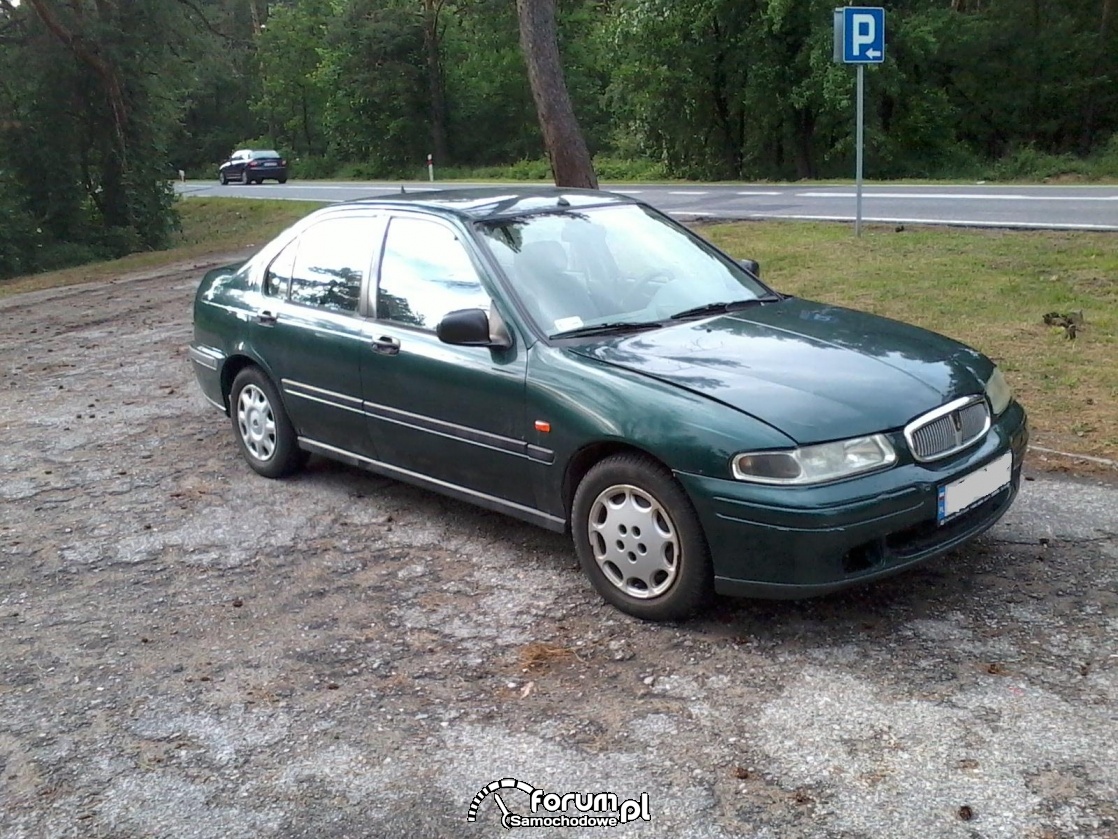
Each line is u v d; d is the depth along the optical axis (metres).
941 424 4.23
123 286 16.19
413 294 5.39
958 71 37.25
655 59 36.44
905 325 5.12
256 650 4.41
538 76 14.89
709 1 34.44
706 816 3.18
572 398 4.50
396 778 3.47
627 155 42.66
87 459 7.17
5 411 8.56
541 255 5.18
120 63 27.42
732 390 4.20
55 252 27.44
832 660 4.00
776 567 4.01
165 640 4.55
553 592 4.76
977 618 4.25
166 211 29.67
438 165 53.56
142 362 10.20
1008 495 4.57
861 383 4.26
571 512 4.72
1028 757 3.34
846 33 12.29
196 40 29.34
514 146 53.81
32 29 27.56
